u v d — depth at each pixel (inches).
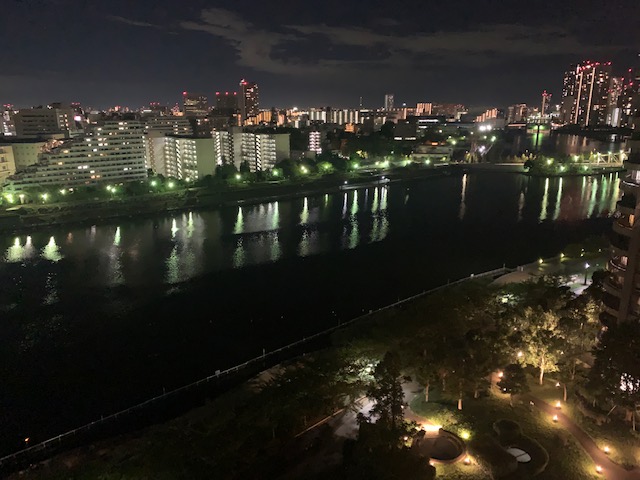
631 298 2974.9
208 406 3164.4
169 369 3890.3
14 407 3420.3
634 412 2576.3
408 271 6033.5
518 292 4222.4
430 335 3294.8
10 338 4397.1
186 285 5615.2
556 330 3058.6
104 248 7042.3
